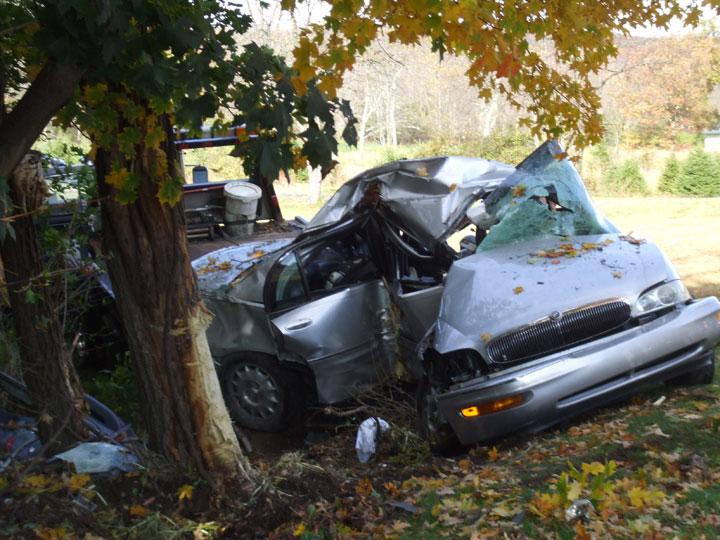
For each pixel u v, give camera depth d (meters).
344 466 5.63
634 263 5.59
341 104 3.45
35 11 3.42
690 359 5.23
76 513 4.03
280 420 6.61
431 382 5.64
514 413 5.00
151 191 4.25
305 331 6.39
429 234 6.42
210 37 3.47
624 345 5.05
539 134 5.63
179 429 4.52
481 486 4.34
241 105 3.31
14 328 5.10
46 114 3.63
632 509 3.59
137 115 3.84
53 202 7.64
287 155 3.36
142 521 4.12
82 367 8.41
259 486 4.60
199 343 4.49
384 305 6.81
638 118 31.19
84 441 5.02
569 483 3.95
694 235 16.61
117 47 3.18
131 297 4.40
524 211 6.50
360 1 3.29
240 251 7.51
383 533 3.96
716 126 36.44
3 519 3.80
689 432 4.53
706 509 3.48
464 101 32.31
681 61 30.59
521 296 5.41
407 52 27.64
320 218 6.70
